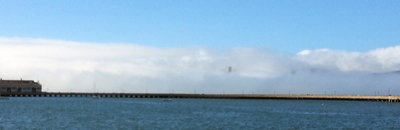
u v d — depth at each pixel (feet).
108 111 406.21
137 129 247.09
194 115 357.00
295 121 303.07
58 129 241.96
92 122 283.38
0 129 238.07
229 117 337.11
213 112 402.93
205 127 260.21
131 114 363.76
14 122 274.16
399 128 261.24
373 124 284.41
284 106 577.43
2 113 354.13
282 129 253.24
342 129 255.29
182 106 544.62
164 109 453.99
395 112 426.92
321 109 488.02
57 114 354.13
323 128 259.80
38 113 361.71
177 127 258.98
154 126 263.08
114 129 245.86
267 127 262.88
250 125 272.92
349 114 388.57
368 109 495.41
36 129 239.91
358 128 260.62
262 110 450.30
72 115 343.87
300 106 581.94
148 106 533.55
